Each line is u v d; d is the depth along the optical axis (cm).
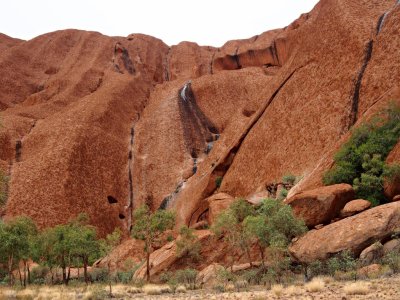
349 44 4806
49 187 6425
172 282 2438
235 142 5656
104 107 8312
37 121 8200
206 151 7981
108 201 6862
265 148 5153
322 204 2530
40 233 4350
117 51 11394
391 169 2666
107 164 7319
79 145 7131
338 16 5256
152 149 7894
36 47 11681
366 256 1902
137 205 7075
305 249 2106
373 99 4134
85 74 10188
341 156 3189
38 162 6769
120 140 7981
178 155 7662
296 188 3512
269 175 4872
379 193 2720
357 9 5172
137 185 7375
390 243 1911
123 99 9050
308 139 4597
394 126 3186
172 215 3519
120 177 7362
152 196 7181
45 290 2364
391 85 4016
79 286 2866
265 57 10181
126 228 6725
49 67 11119
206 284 2562
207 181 5588
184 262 3238
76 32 12438
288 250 2184
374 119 3262
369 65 4400
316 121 4619
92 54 11412
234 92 8919
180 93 8969
